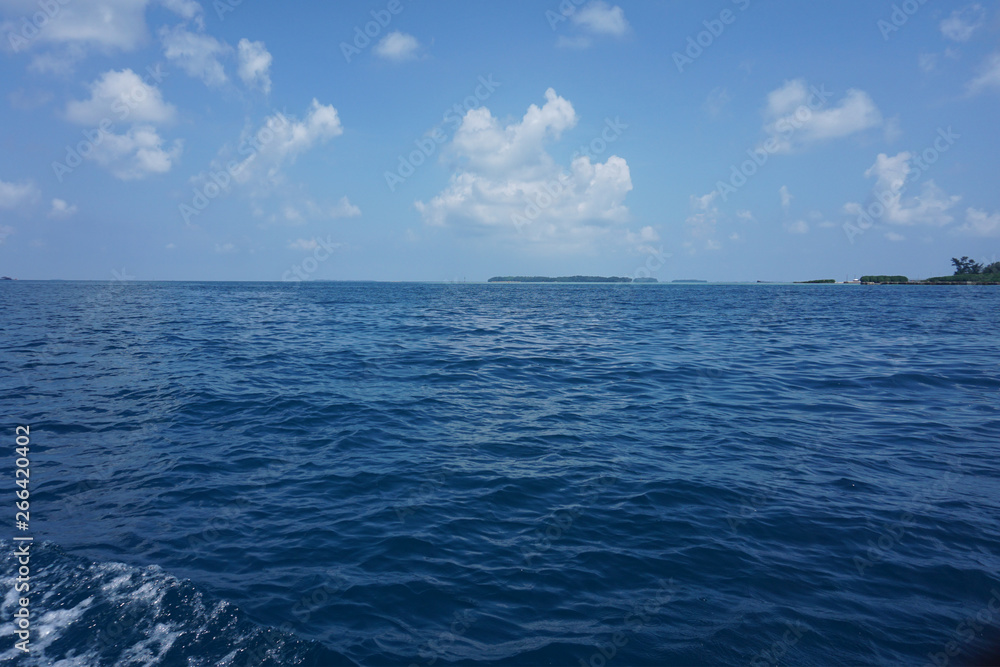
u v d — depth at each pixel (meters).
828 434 10.18
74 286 122.38
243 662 4.21
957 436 9.98
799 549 5.98
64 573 5.32
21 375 15.12
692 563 5.71
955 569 5.55
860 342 23.53
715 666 4.24
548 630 4.68
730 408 12.20
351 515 6.86
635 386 14.57
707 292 99.00
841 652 4.40
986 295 76.00
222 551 5.92
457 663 4.27
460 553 5.95
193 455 9.02
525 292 101.06
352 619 4.79
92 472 8.21
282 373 15.98
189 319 33.88
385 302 60.31
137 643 4.36
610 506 7.10
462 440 9.89
